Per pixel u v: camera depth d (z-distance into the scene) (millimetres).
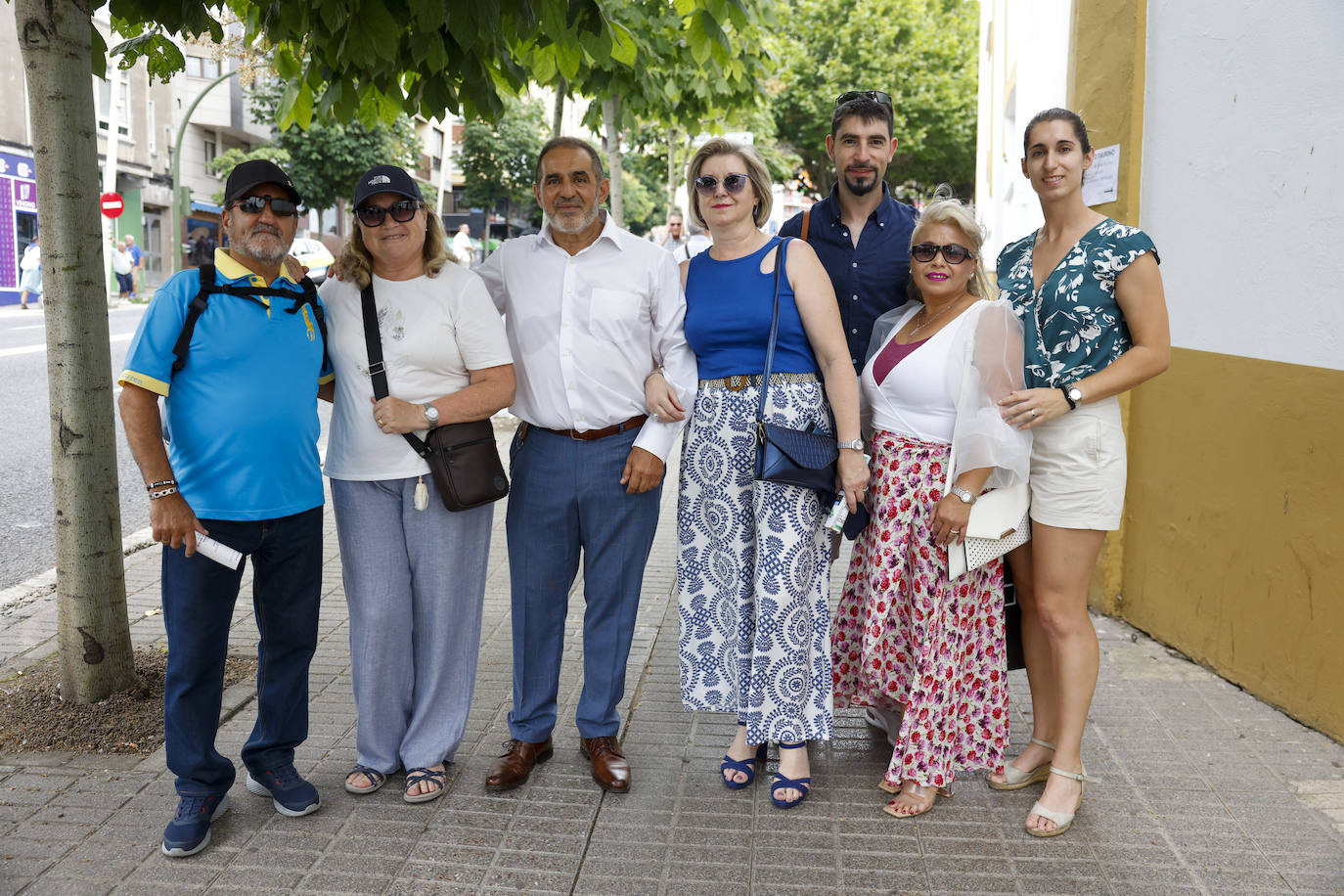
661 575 5949
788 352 3420
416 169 34625
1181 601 4695
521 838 3135
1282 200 4016
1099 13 5316
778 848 3100
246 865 2959
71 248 3736
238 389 2943
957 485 3230
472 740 3811
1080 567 3252
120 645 4004
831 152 3838
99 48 3959
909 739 3314
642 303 3412
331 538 6652
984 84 13211
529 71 4586
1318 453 3832
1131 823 3227
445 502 3256
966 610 3396
